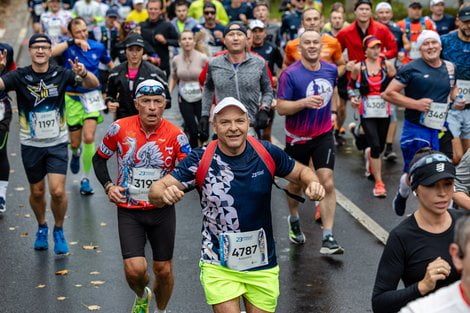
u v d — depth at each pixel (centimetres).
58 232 1003
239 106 617
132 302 861
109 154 786
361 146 1390
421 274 531
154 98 759
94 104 1278
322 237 1077
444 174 522
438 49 1086
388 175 1395
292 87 995
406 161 1130
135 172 772
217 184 629
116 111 1162
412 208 1212
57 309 843
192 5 2256
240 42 1071
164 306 805
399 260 536
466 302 404
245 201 630
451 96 1119
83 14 2273
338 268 959
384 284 535
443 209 530
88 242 1055
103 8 2320
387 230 1104
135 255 761
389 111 1291
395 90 1102
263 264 645
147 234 793
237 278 641
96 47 1305
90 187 1287
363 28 1535
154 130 773
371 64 1294
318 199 621
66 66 1302
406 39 1706
